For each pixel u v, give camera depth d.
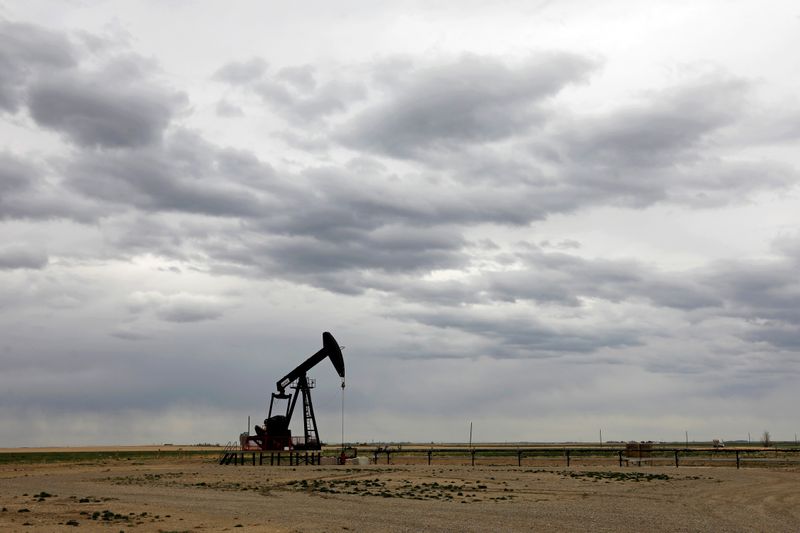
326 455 86.62
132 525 25.17
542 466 68.44
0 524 24.86
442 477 52.09
